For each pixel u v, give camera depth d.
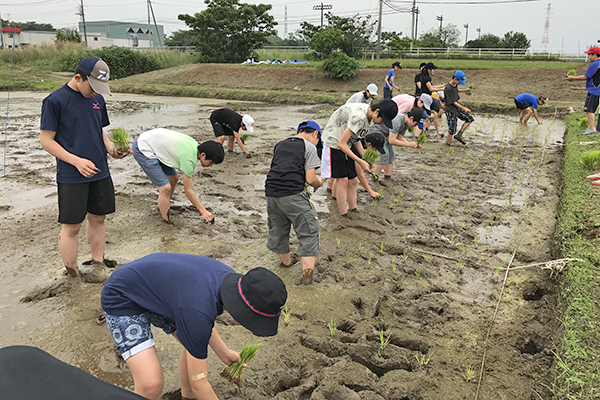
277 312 2.13
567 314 3.78
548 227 6.32
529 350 3.86
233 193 7.72
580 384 2.99
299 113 18.62
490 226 6.43
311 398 3.12
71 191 4.36
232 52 42.09
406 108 7.68
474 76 23.47
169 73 31.92
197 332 2.21
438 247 5.71
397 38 49.62
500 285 4.80
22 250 5.39
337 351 3.68
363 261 5.28
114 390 1.52
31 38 70.12
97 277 4.67
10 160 9.79
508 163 9.95
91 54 36.41
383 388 3.26
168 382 3.23
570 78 11.33
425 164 9.86
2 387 1.46
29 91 27.17
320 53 33.50
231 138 10.52
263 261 5.21
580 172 7.98
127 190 7.73
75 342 3.69
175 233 5.94
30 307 4.21
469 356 3.65
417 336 3.90
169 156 5.65
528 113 15.16
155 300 2.38
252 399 3.11
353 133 5.88
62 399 1.45
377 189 8.01
